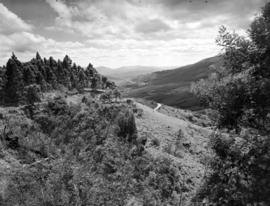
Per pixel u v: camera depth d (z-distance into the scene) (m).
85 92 92.38
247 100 9.99
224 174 10.17
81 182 30.48
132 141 50.06
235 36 10.42
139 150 46.84
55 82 91.12
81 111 58.72
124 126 52.47
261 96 9.55
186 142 62.50
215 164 10.75
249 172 9.52
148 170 41.91
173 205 35.69
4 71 80.56
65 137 49.59
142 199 34.62
